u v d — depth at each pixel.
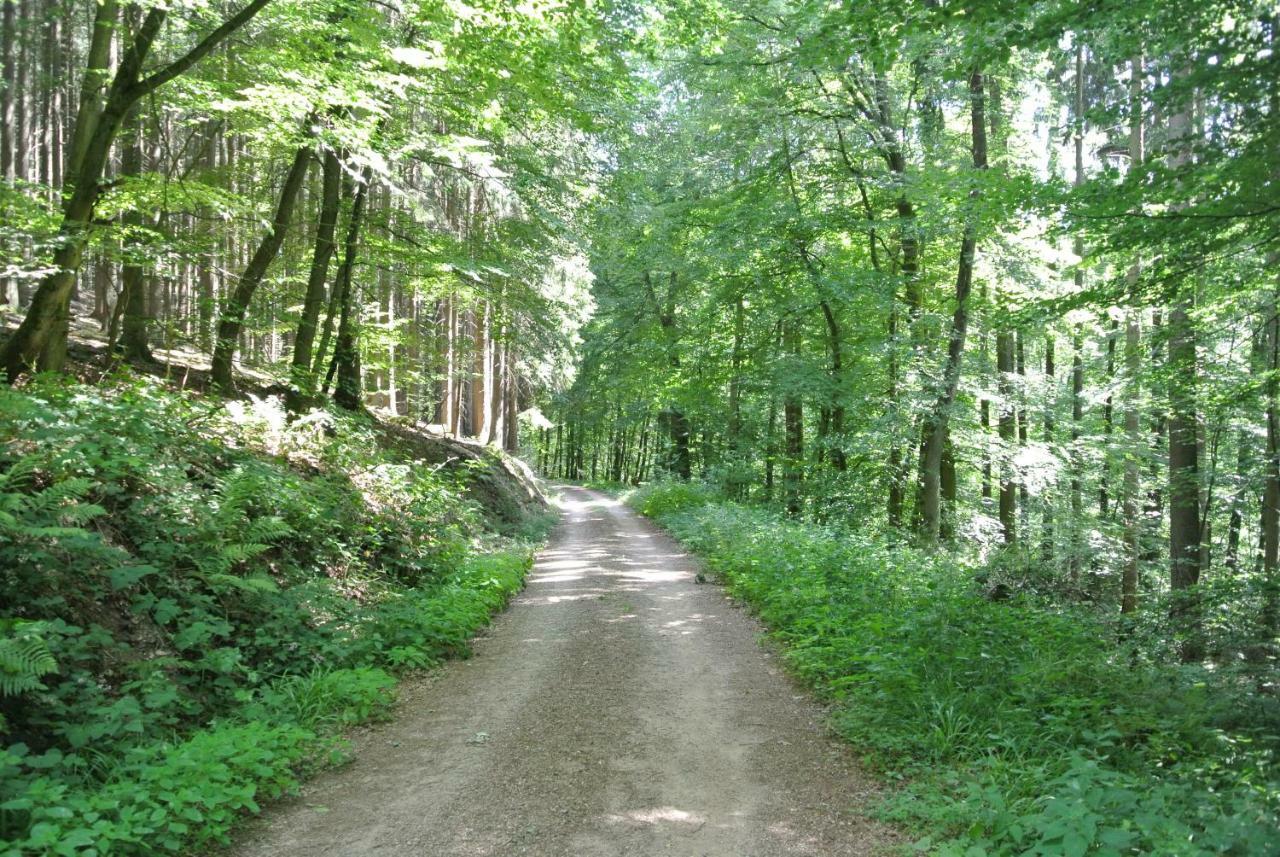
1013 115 18.75
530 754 5.69
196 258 12.35
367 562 10.41
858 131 17.64
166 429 8.95
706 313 20.69
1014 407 18.92
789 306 18.20
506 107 13.81
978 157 16.08
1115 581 17.73
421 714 6.56
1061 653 7.16
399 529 11.62
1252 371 13.13
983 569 12.81
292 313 17.11
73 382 8.84
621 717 6.51
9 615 5.31
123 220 11.10
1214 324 10.93
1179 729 5.43
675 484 26.45
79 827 3.82
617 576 13.73
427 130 14.45
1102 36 7.05
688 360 24.08
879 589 10.23
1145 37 6.59
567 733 6.13
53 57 16.92
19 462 6.35
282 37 10.78
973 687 6.23
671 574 14.05
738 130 17.30
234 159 17.39
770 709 6.76
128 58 9.12
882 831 4.54
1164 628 9.42
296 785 4.97
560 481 49.84
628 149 18.06
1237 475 13.71
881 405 17.88
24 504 5.92
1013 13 6.45
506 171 15.19
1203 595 9.45
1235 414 13.53
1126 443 18.00
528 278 17.72
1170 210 7.30
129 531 7.09
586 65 11.77
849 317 18.81
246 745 5.04
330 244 14.59
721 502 22.70
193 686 6.06
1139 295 8.21
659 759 5.62
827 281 17.12
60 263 9.16
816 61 7.41
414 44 13.44
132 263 10.12
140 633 6.16
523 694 7.11
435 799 4.93
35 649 4.49
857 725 6.06
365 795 4.98
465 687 7.33
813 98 17.20
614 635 9.38
